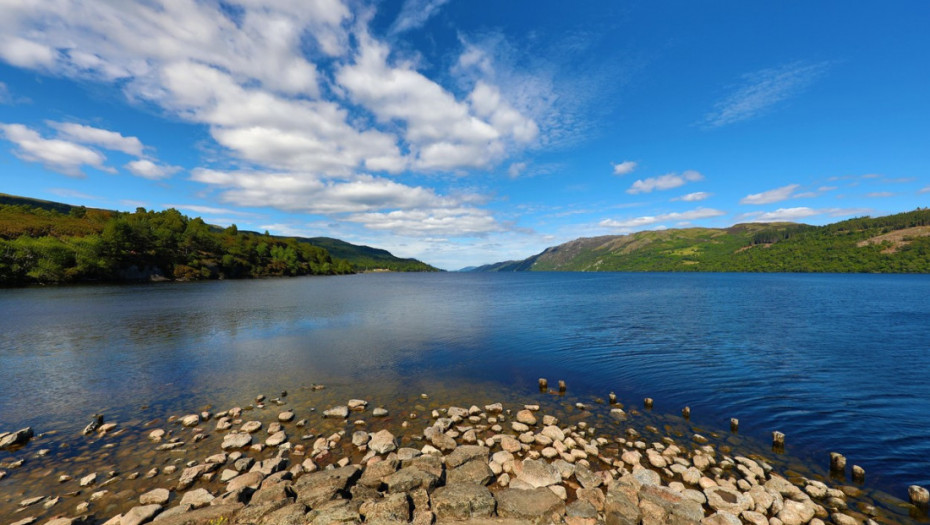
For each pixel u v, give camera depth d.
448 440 12.88
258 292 86.56
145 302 60.88
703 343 29.84
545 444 13.07
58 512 9.07
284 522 7.83
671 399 18.00
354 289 104.19
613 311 51.41
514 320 43.00
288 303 62.31
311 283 135.50
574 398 18.23
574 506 8.96
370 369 22.98
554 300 68.94
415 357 25.84
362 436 13.21
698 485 10.64
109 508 9.25
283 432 13.63
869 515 9.48
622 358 25.38
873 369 22.48
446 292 93.50
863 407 16.70
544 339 31.70
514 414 16.23
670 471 11.36
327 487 9.27
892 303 58.69
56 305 55.75
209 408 16.66
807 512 9.30
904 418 15.48
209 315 46.78
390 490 9.41
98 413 16.06
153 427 14.59
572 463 11.88
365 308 55.72
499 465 11.23
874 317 44.00
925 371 22.09
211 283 120.31
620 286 116.62
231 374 21.81
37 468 11.32
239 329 36.81
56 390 19.00
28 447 12.83
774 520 9.06
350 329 36.97
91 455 12.20
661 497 9.50
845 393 18.50
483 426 14.57
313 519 7.88
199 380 20.67
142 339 31.77
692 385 19.94
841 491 10.44
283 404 17.16
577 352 27.09
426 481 9.61
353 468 10.43
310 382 20.42
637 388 19.58
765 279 157.12
